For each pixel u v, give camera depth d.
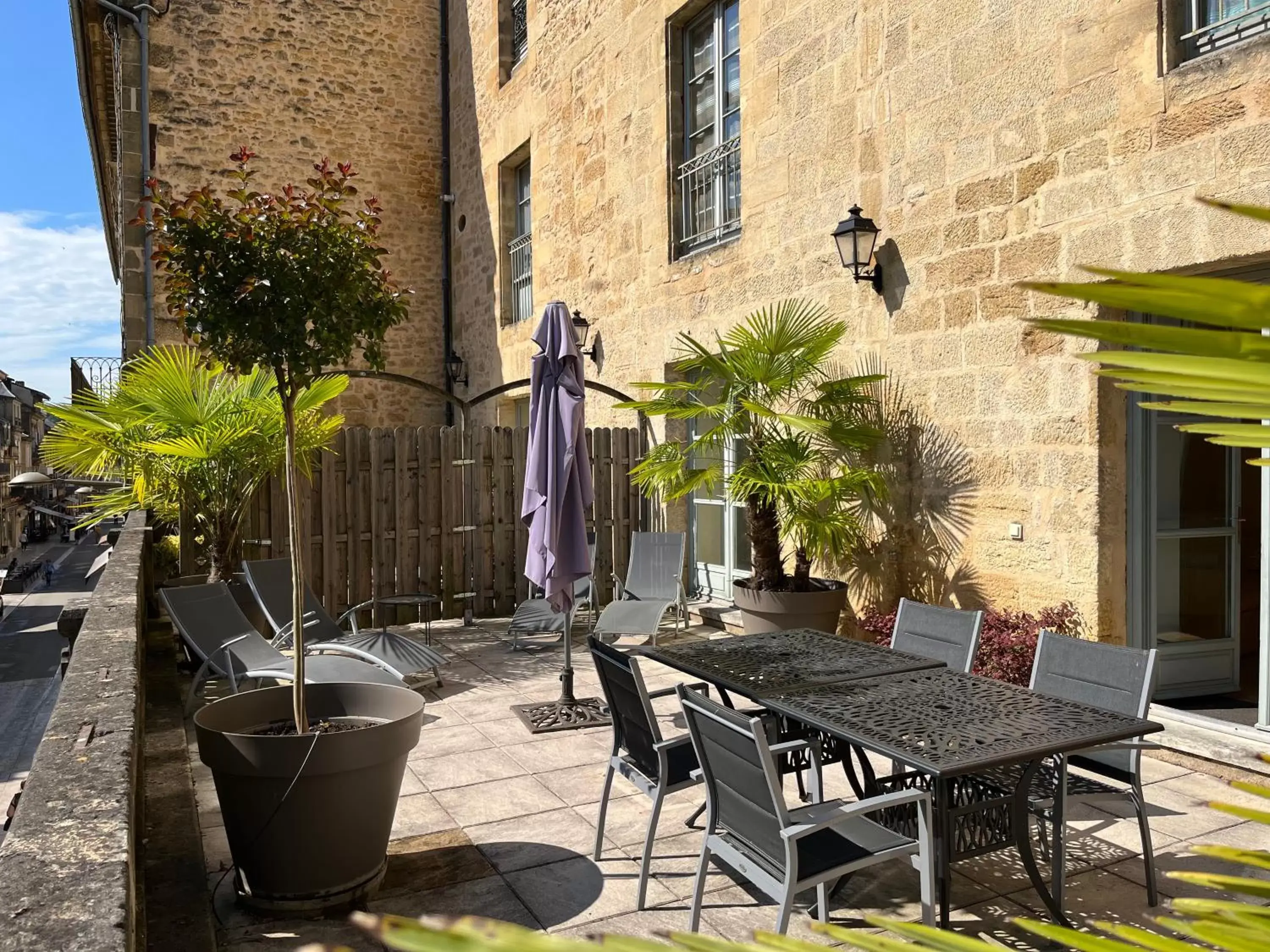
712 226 8.02
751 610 6.21
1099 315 4.64
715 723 2.66
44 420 65.19
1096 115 4.59
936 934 0.41
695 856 3.50
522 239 11.53
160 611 7.29
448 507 8.10
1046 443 4.92
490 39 11.87
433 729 5.07
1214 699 4.94
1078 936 0.42
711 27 7.98
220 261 3.05
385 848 3.21
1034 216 4.94
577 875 3.34
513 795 4.11
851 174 6.24
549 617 6.88
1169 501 4.87
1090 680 3.39
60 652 26.58
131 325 10.16
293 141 12.14
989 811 2.93
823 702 3.15
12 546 56.41
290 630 5.87
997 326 5.18
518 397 11.33
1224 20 4.16
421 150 13.12
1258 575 5.35
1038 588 4.98
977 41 5.25
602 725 5.07
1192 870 3.29
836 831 2.80
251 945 2.84
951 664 4.03
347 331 3.22
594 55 9.44
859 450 6.20
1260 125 3.88
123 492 7.17
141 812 3.14
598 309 9.56
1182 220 4.20
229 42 11.72
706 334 7.84
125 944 1.18
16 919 1.24
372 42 12.71
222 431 6.43
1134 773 3.11
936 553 5.67
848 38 6.23
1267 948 0.40
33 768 1.91
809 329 6.32
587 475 5.30
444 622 8.07
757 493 6.29
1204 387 0.36
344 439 7.69
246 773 2.88
